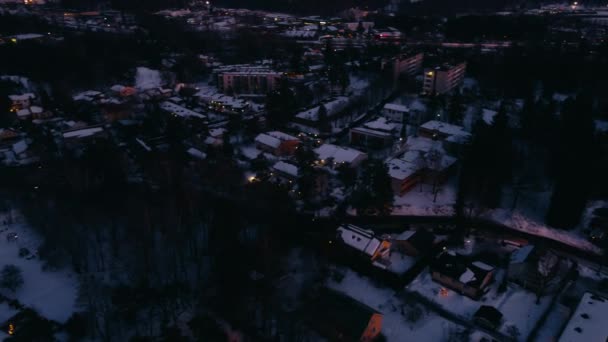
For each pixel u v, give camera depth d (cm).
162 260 7531
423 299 6862
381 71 17638
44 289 7006
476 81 17862
